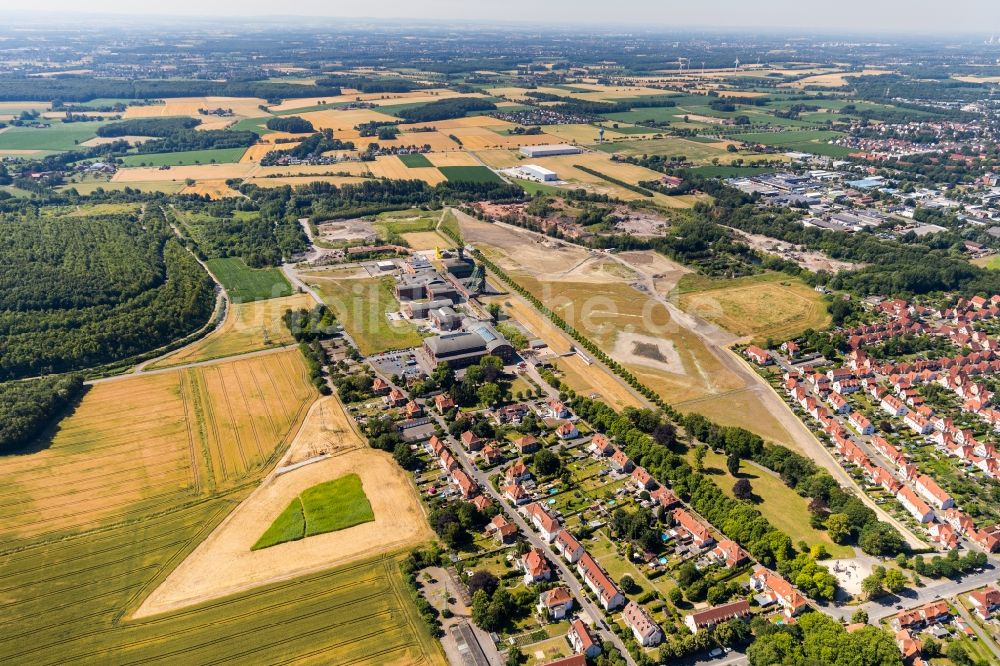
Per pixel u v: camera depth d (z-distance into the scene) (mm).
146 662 136625
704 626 146250
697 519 182375
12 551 164125
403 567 160875
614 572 163375
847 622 148750
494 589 154375
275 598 152250
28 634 142500
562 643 144000
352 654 139500
